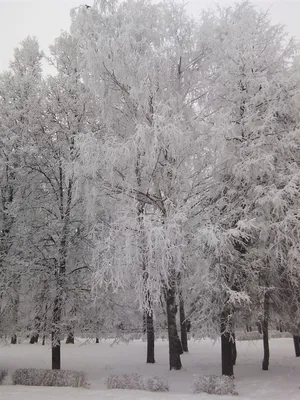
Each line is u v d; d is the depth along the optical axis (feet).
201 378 32.40
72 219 43.93
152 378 33.78
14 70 54.19
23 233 42.93
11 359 59.88
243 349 70.44
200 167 36.88
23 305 44.83
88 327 43.45
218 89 37.27
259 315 34.86
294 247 31.48
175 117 34.22
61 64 49.26
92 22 39.24
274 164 33.96
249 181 33.96
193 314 35.73
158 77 38.04
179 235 31.24
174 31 39.14
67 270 44.57
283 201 30.63
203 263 32.86
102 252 33.83
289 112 34.99
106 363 54.65
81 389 32.42
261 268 33.73
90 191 35.35
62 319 41.27
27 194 48.73
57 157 46.73
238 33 36.40
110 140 35.73
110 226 34.99
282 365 47.44
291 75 34.42
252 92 35.63
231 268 33.01
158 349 76.33
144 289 32.63
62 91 46.57
